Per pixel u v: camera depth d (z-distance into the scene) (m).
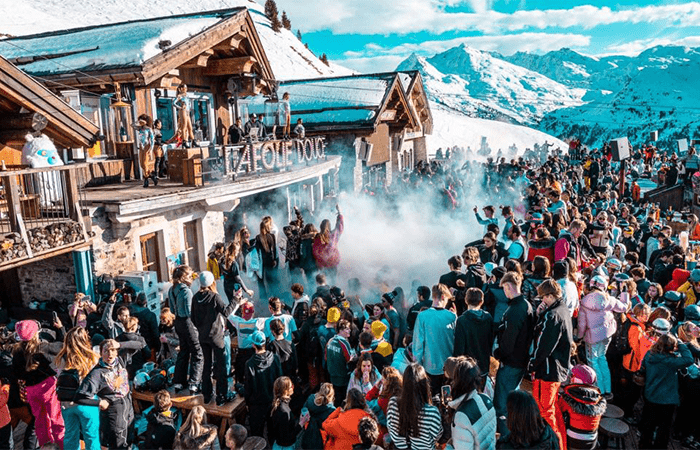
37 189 10.16
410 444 4.70
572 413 5.12
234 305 7.62
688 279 8.77
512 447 4.12
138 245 11.13
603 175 31.14
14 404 6.45
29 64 13.31
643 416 6.31
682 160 25.52
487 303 7.43
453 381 4.59
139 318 7.96
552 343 5.42
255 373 6.61
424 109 33.25
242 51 15.98
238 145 13.27
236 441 5.08
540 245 9.42
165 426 5.83
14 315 10.53
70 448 5.77
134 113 13.23
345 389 7.04
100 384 5.71
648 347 6.63
